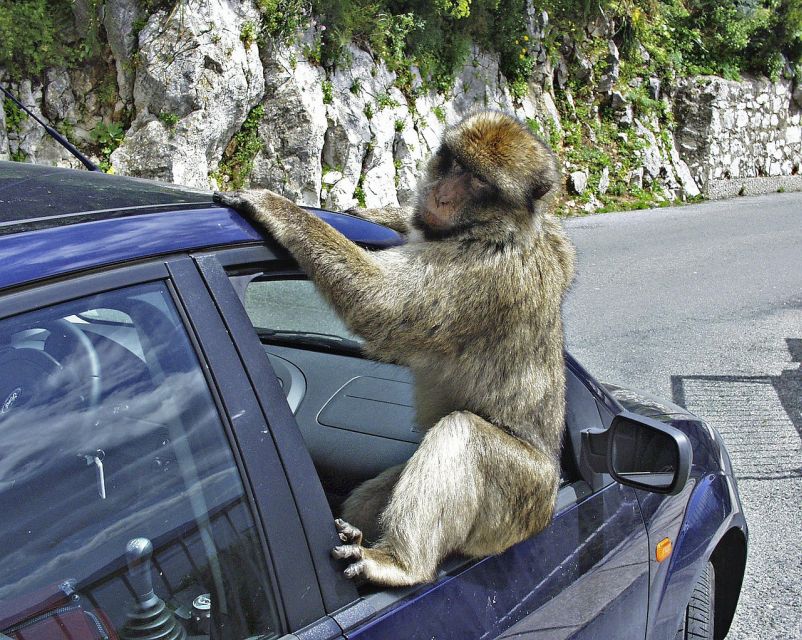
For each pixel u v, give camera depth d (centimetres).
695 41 2259
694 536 296
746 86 2280
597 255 1310
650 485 225
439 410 284
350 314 263
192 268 167
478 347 278
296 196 1253
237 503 158
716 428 629
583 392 292
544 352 283
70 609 136
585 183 1838
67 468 140
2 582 130
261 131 1249
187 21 1135
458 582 205
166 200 192
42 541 136
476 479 233
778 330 907
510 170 292
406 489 224
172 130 1134
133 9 1148
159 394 153
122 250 155
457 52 1567
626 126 1983
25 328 136
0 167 202
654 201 1938
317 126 1261
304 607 165
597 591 237
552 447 265
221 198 215
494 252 287
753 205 2006
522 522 234
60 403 141
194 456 155
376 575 188
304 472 171
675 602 282
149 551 146
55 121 1137
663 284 1112
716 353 814
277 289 272
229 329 167
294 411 290
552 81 1878
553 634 216
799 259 1315
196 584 150
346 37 1320
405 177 1427
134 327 152
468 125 304
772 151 2402
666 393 698
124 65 1159
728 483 338
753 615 406
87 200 175
